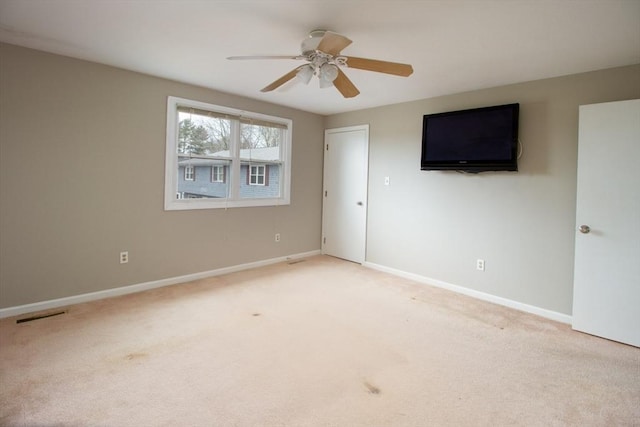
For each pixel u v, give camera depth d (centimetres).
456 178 377
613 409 184
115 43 264
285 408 180
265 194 465
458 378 211
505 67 290
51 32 246
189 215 386
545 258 317
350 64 230
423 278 409
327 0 193
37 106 284
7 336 248
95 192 319
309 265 473
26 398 181
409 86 351
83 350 232
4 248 277
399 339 261
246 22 224
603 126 269
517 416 178
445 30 227
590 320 277
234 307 315
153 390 191
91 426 163
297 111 486
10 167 276
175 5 205
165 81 355
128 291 345
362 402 186
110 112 322
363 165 472
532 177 322
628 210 260
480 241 359
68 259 308
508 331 280
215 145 406
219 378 204
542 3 190
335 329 275
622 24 211
